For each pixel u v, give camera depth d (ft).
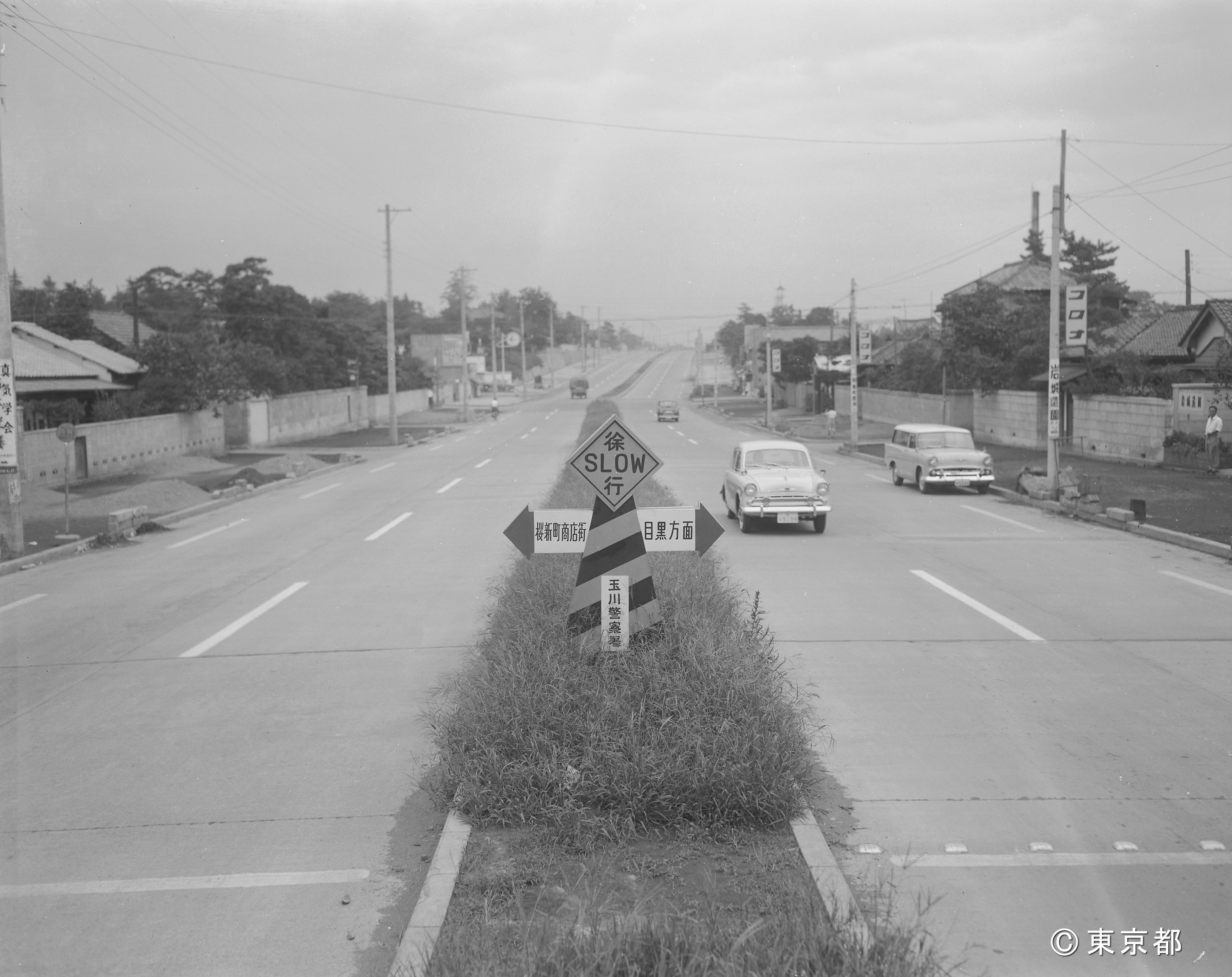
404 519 74.54
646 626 27.32
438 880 17.52
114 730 28.02
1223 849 19.65
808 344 287.28
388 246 172.24
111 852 20.21
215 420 149.79
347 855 19.93
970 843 19.90
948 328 150.30
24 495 88.17
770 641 30.60
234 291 211.00
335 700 30.30
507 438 181.27
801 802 20.58
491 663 26.76
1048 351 135.13
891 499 83.56
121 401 136.26
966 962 15.51
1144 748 25.29
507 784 20.15
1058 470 80.74
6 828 21.50
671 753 20.39
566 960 13.94
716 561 45.80
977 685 30.73
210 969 15.94
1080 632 37.37
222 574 53.36
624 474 27.32
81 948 16.61
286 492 98.99
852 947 14.08
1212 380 95.66
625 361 619.26
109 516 67.97
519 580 36.96
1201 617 39.73
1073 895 17.87
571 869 18.03
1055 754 24.85
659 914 15.92
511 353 515.50
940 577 48.65
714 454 134.31
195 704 30.30
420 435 196.95
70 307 178.09
